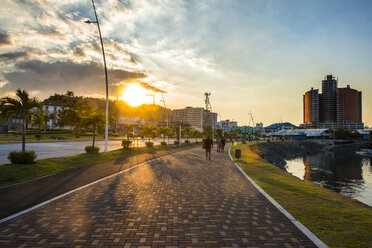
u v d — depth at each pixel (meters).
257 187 8.22
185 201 6.34
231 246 3.79
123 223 4.74
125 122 120.25
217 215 5.26
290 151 82.06
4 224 4.63
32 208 5.61
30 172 10.09
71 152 21.44
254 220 4.96
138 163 14.86
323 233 4.36
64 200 6.32
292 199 6.80
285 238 4.11
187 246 3.78
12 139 39.47
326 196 7.51
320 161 60.03
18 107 12.89
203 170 12.21
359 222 4.97
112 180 9.20
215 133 92.25
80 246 3.75
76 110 66.19
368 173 40.97
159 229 4.46
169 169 12.38
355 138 127.44
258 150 51.88
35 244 3.80
